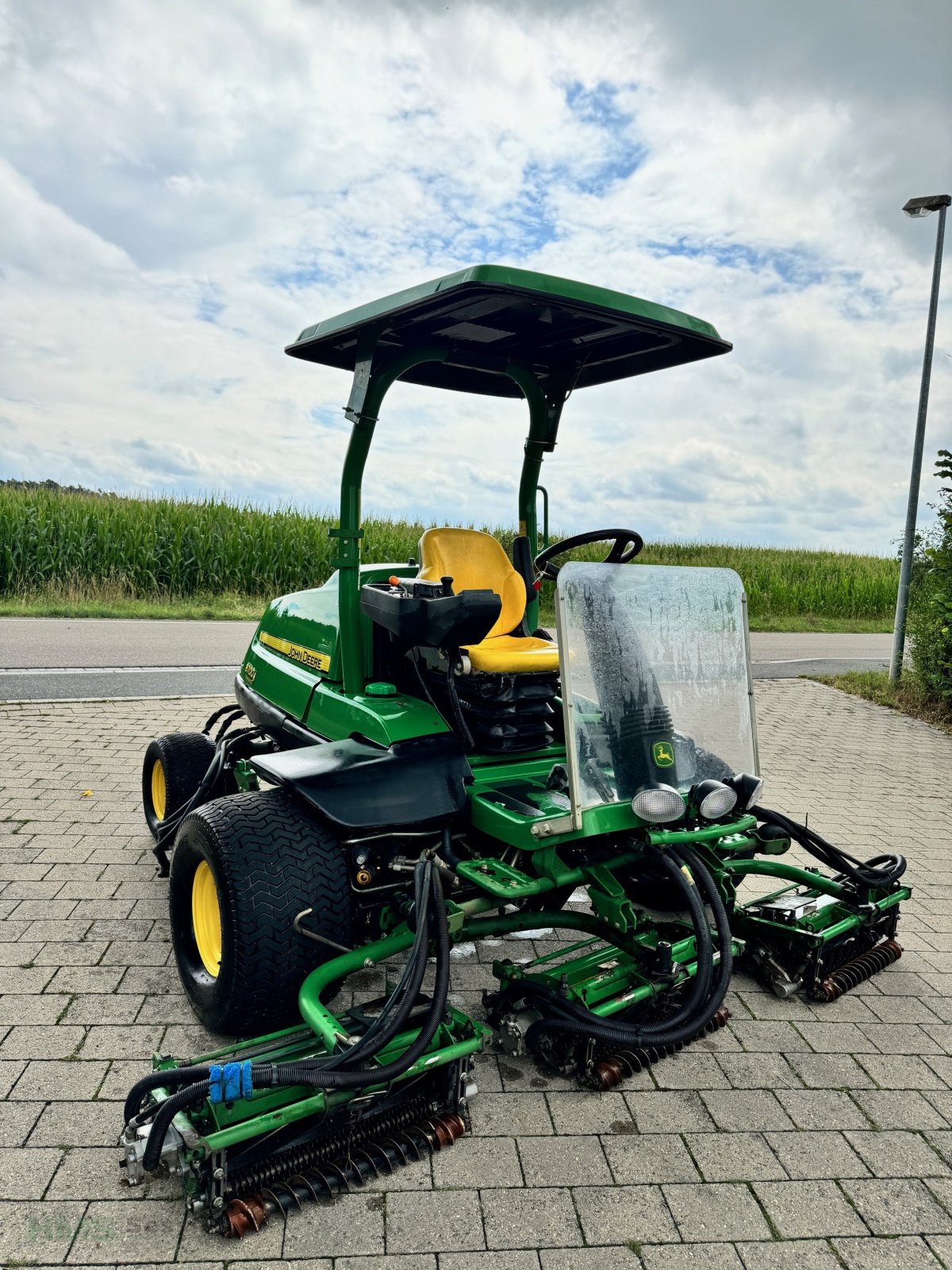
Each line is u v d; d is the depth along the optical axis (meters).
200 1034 3.00
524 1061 3.01
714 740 3.23
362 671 3.68
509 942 3.92
